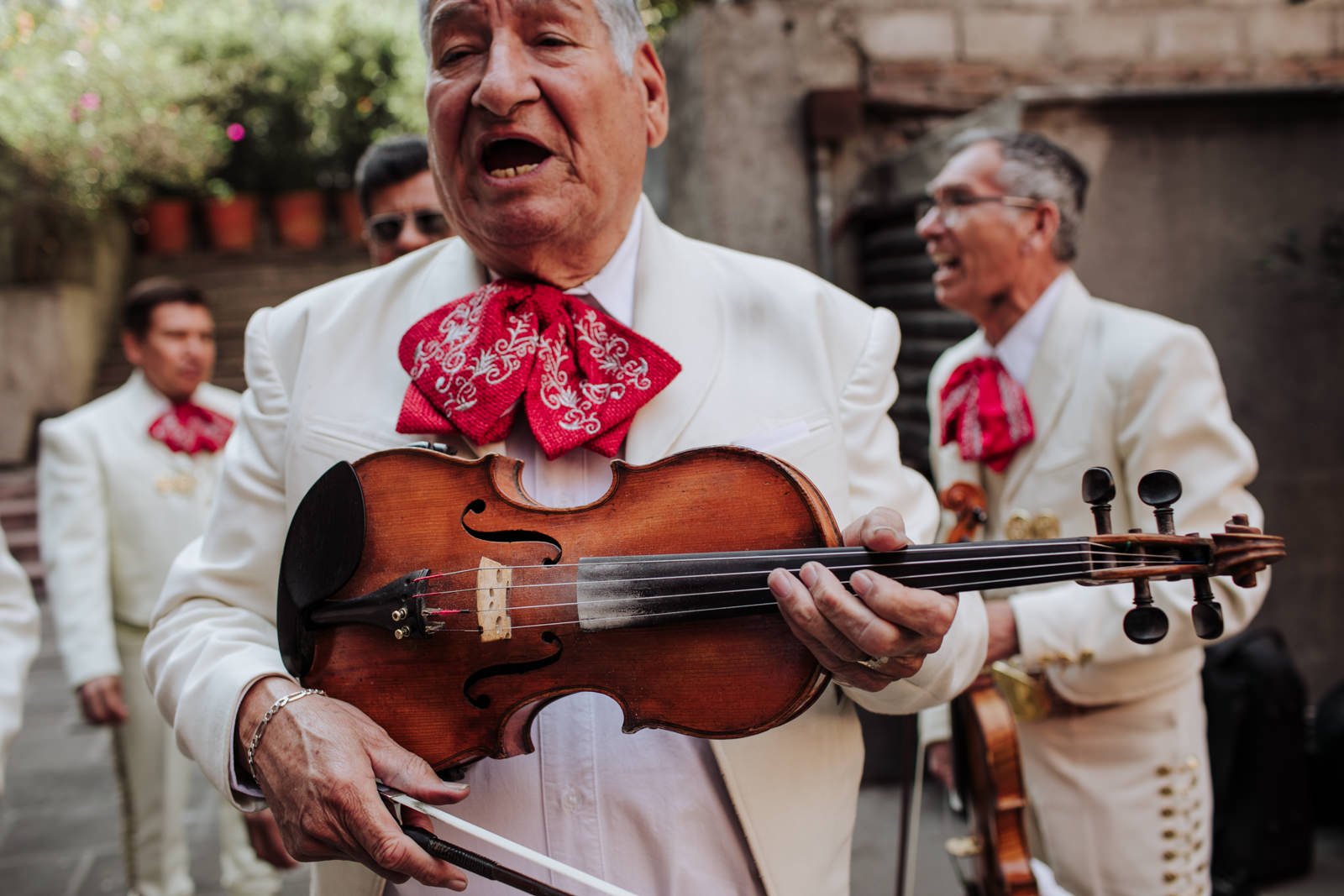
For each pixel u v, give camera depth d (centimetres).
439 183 151
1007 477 241
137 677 347
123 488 348
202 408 367
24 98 976
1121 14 590
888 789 413
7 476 908
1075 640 207
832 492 146
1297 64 601
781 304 157
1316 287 427
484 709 133
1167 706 224
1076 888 231
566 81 139
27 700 597
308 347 159
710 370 151
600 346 147
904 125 575
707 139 559
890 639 112
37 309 962
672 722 126
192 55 1191
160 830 350
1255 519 213
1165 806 224
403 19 1273
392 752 130
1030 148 244
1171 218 423
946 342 468
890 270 535
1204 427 212
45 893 392
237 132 1219
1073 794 229
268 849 293
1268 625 433
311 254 1252
